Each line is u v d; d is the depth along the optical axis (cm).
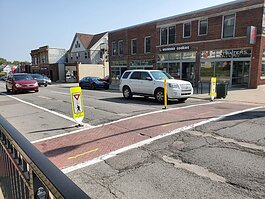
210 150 498
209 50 2122
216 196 324
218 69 2070
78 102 738
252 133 612
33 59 5709
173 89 1170
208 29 2111
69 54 5016
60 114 960
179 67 2420
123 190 348
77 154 499
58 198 116
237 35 1906
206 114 878
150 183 366
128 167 427
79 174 405
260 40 1772
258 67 1806
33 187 163
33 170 156
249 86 1864
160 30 2584
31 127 748
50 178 129
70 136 634
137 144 551
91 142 577
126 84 1418
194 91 1838
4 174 268
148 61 2791
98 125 750
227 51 1989
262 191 333
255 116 820
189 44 2283
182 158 460
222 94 1380
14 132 216
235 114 864
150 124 737
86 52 4531
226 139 568
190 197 324
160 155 479
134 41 2984
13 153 217
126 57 3098
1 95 1808
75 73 4138
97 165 440
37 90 1998
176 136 603
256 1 1762
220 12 2000
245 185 351
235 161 438
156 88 1243
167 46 2505
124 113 937
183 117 830
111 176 394
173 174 394
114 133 650
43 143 579
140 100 1356
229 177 377
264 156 458
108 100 1370
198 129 663
